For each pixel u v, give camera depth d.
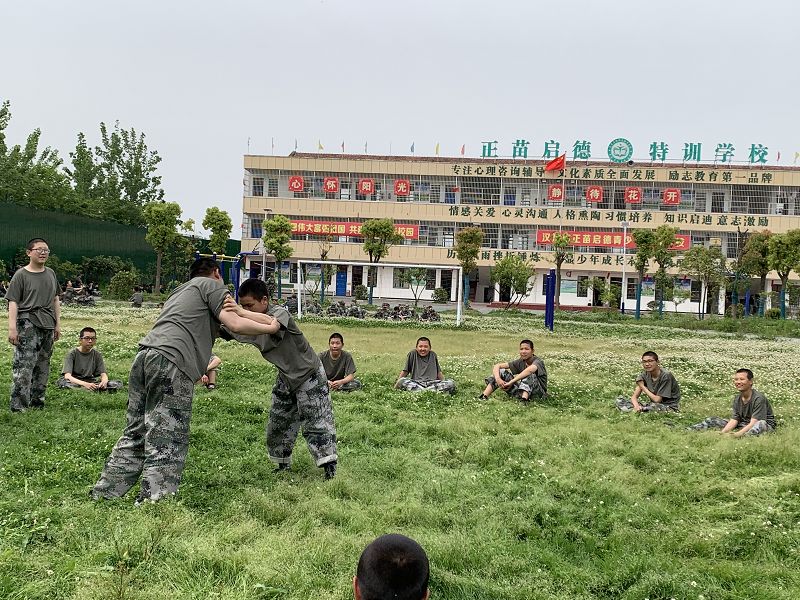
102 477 5.50
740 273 46.62
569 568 4.60
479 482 6.40
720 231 57.56
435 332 26.78
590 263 58.34
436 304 51.19
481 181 60.66
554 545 5.01
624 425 9.48
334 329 26.09
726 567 4.68
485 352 19.67
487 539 5.00
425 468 6.80
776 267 42.75
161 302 38.72
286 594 4.01
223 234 50.09
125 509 5.15
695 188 58.69
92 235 43.69
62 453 6.66
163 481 5.36
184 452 5.50
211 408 9.16
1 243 37.06
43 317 8.66
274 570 4.23
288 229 48.72
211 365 10.82
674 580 4.40
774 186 57.62
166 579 4.08
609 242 57.91
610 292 48.41
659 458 7.70
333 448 6.34
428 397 11.05
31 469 6.19
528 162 60.41
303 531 4.94
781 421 10.16
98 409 9.01
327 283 40.50
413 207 60.41
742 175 57.38
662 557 4.82
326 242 59.28
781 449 8.10
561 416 10.00
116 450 5.54
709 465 7.46
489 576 4.45
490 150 61.88
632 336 29.08
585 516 5.58
